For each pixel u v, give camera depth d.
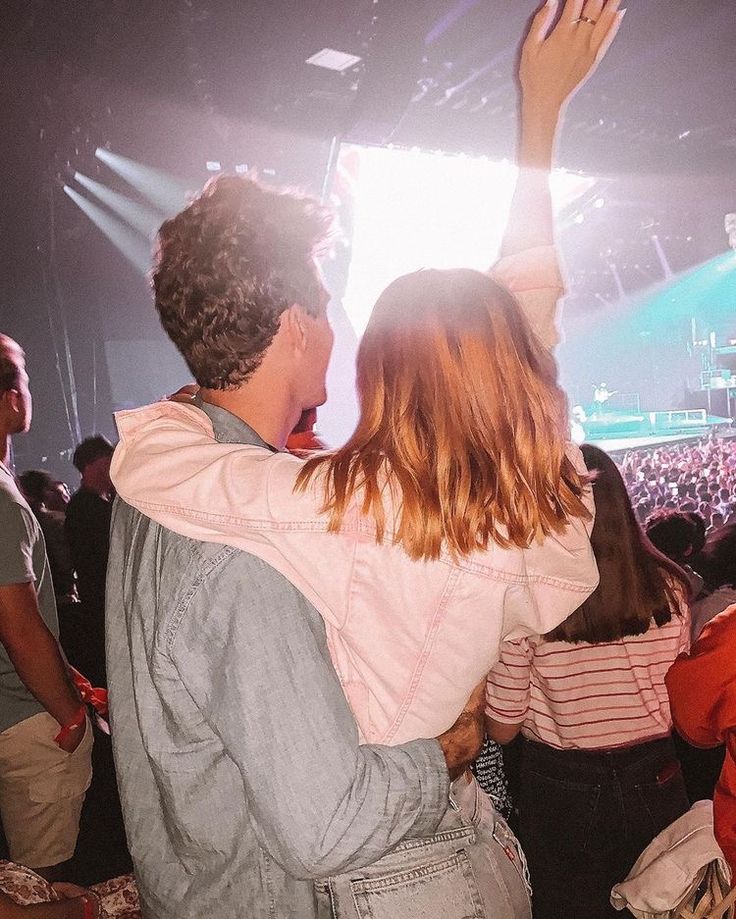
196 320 0.90
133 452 0.90
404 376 0.83
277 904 0.86
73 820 2.10
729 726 1.28
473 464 0.80
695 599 3.19
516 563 0.80
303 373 0.95
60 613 3.98
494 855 0.95
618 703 1.98
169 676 0.83
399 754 0.80
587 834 2.00
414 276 0.90
